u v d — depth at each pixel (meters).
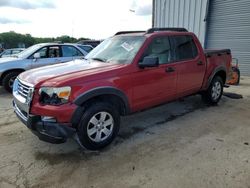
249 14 10.26
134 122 4.72
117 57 4.11
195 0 12.02
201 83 5.26
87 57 4.65
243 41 10.67
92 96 3.30
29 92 3.22
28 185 2.77
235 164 3.16
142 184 2.77
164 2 13.60
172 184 2.76
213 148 3.61
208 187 2.70
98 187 2.74
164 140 3.90
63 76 3.31
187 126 4.51
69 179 2.88
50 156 3.41
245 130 4.30
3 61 7.20
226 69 5.97
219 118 4.95
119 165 3.17
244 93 7.25
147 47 4.05
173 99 4.73
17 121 4.80
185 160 3.27
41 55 7.58
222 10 11.21
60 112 3.07
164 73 4.28
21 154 3.46
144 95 4.03
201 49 5.18
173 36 4.59
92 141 3.42
